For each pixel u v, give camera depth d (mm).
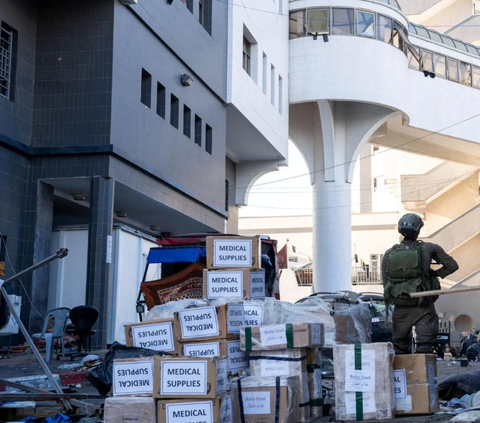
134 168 20359
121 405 6891
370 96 36062
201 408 6789
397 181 52156
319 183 38125
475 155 46906
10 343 17141
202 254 15492
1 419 8328
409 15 52219
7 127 18156
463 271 45656
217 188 27484
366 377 7504
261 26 32125
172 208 23234
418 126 41219
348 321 9742
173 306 9484
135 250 20406
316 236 37875
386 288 8898
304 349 7805
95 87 19109
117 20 19500
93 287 18250
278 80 34844
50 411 8625
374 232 51594
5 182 18078
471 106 44000
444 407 8148
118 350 8188
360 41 36062
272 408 7250
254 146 33625
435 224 49781
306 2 36219
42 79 19312
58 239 20328
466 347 23500
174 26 23297
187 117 25016
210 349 8109
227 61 28344
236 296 9492
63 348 14859
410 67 41125
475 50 45375
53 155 18969
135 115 20438
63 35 19391
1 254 18062
